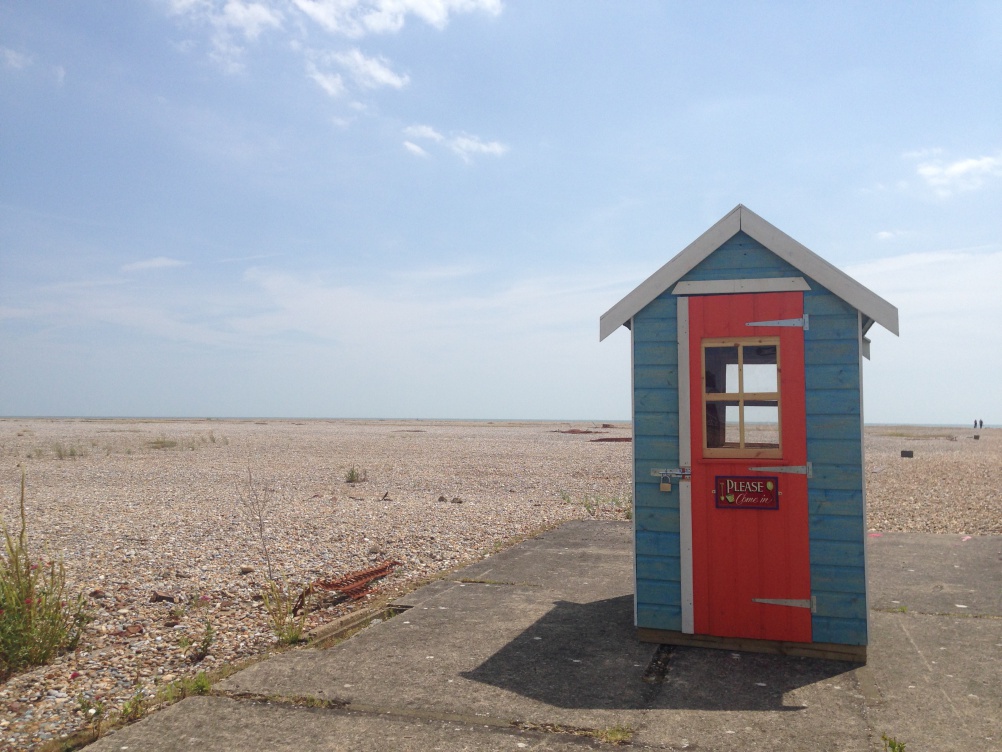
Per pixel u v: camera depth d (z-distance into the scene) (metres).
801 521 5.02
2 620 5.08
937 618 5.91
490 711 4.12
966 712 4.08
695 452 5.26
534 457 25.58
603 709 4.14
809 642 4.98
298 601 6.61
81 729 4.11
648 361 5.41
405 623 5.84
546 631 5.62
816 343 5.03
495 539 9.95
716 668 4.80
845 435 4.94
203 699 4.32
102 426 58.44
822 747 3.67
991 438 43.94
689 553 5.26
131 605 6.70
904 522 11.64
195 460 23.28
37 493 14.66
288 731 3.88
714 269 5.28
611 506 13.26
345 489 16.11
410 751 3.63
